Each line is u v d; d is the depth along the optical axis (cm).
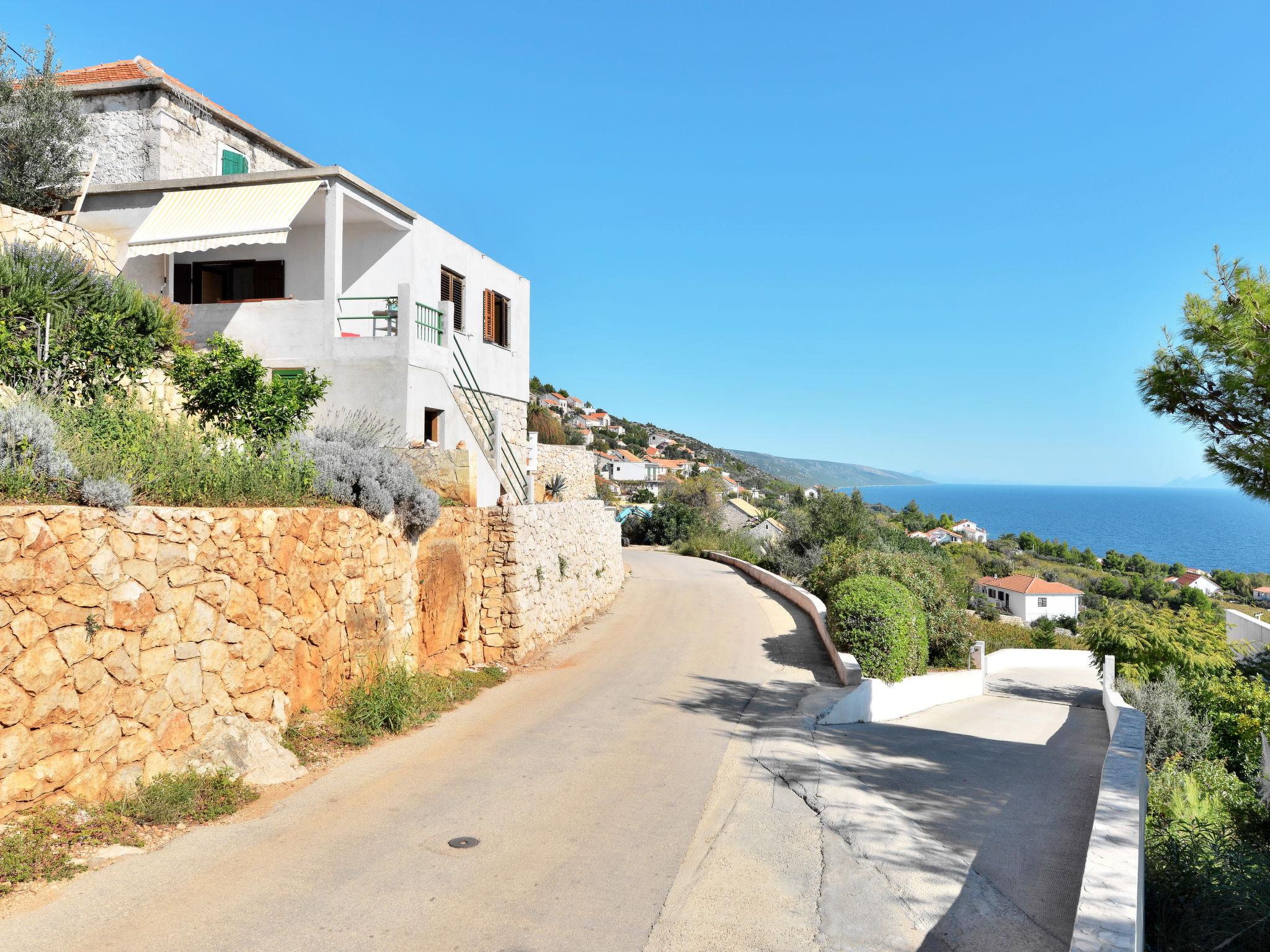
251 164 2023
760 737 1002
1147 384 926
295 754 791
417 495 1123
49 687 556
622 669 1416
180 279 1670
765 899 559
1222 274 879
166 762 666
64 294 1059
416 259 1716
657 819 702
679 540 4531
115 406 904
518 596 1396
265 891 527
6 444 621
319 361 1496
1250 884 600
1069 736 1346
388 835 632
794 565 3203
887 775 901
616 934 500
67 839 546
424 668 1191
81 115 1565
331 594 929
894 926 527
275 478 925
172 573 677
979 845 684
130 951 445
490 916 513
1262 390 831
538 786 772
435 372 1584
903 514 16762
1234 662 1869
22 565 536
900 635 1491
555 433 3850
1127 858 478
